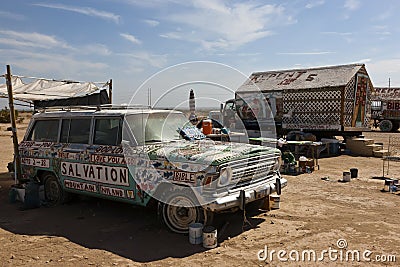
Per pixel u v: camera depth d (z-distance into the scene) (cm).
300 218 662
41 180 792
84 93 1077
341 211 708
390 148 1855
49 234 585
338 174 1138
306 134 1669
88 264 469
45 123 789
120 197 622
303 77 1877
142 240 554
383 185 964
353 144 1677
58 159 728
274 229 601
